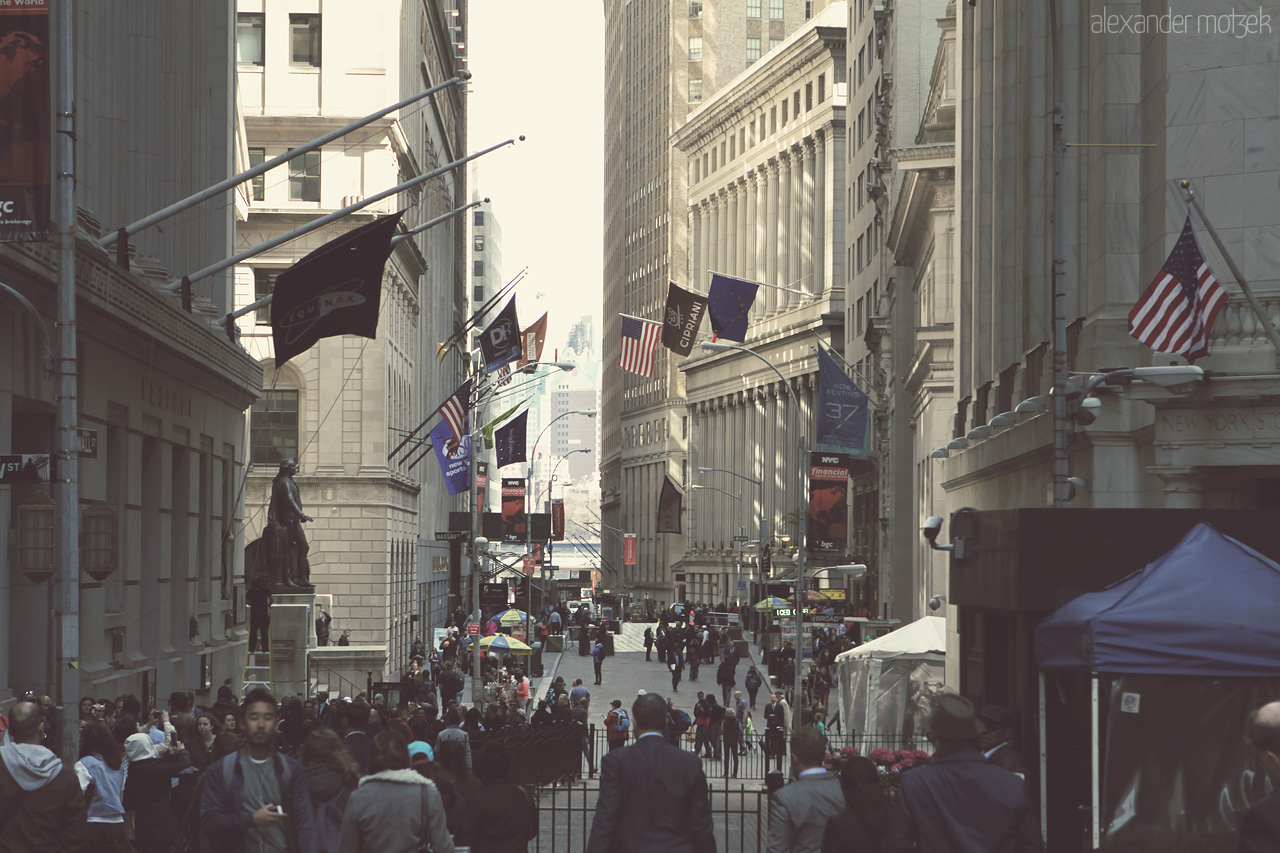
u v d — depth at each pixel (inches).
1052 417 982.4
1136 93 959.0
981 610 678.5
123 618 1172.5
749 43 6614.2
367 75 2532.0
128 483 1186.0
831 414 1793.8
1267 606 468.4
